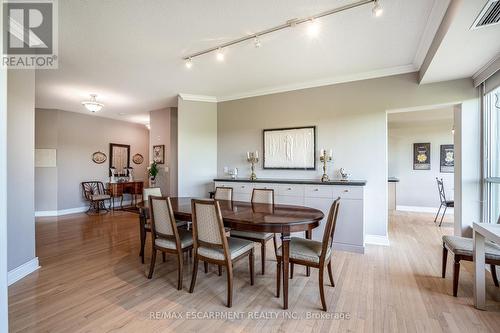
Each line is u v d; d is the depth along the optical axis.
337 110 3.94
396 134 6.73
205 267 2.73
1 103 1.18
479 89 3.12
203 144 4.94
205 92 4.71
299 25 2.47
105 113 6.53
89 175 6.63
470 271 2.70
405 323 1.83
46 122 5.91
